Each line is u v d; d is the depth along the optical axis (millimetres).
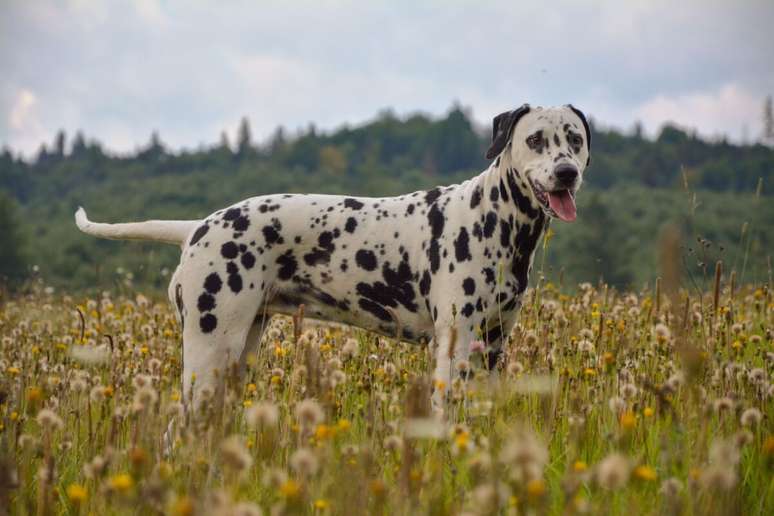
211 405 5840
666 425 5781
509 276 8523
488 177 8648
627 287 13508
